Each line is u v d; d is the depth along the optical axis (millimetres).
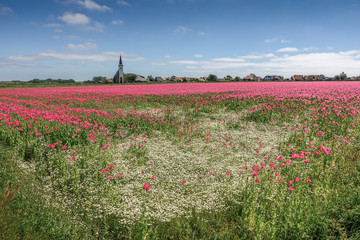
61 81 128750
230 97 23578
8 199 4555
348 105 16875
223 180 7059
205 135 11492
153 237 4445
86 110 15891
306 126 11828
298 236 4289
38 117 11867
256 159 8602
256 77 148500
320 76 124500
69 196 5945
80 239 4453
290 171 7328
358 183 6078
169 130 12281
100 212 5352
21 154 7918
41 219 4578
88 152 8469
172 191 6422
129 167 7676
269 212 5246
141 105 20547
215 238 4504
